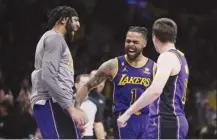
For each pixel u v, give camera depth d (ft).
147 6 123.34
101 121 47.62
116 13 120.16
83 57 108.06
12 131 60.44
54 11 30.96
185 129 28.73
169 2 125.70
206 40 122.21
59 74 29.25
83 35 113.39
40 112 29.89
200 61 116.88
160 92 27.20
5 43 105.40
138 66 35.12
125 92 34.99
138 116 34.65
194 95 100.48
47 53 28.68
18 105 63.36
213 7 130.31
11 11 110.22
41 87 29.96
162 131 28.43
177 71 28.48
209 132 71.92
